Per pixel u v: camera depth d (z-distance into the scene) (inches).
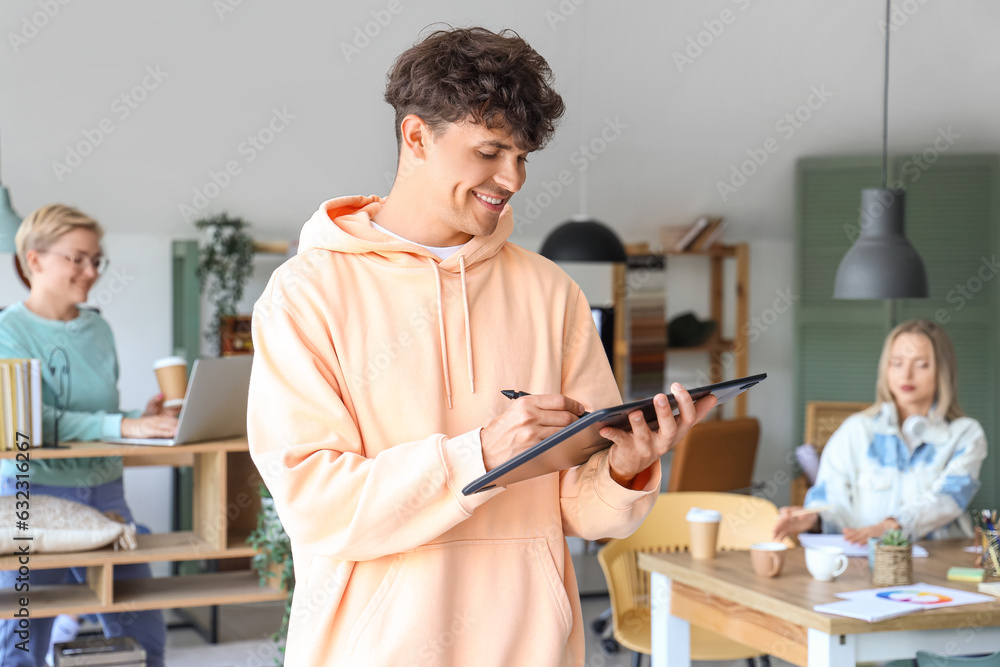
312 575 44.1
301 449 41.6
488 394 45.4
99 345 115.1
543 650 44.4
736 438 177.5
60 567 102.0
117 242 200.5
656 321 228.1
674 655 100.0
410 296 45.3
